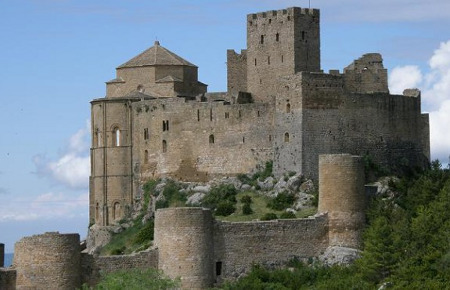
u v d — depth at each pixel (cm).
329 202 19350
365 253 18400
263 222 18825
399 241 18350
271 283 18212
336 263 18888
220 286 18350
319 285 17975
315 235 19188
